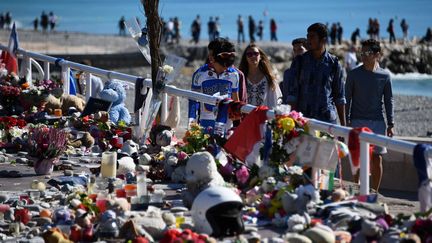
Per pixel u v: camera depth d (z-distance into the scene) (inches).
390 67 5231.3
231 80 795.4
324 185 649.0
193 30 5162.4
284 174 624.1
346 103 775.7
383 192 888.3
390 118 770.8
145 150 815.1
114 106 974.4
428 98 2699.3
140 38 874.8
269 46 4744.1
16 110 1042.7
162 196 626.2
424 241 500.1
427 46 5374.0
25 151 860.0
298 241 506.3
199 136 722.2
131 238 531.8
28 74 1219.9
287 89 730.2
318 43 710.5
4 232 562.9
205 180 609.6
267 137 639.8
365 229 512.4
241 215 548.7
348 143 608.4
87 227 544.1
